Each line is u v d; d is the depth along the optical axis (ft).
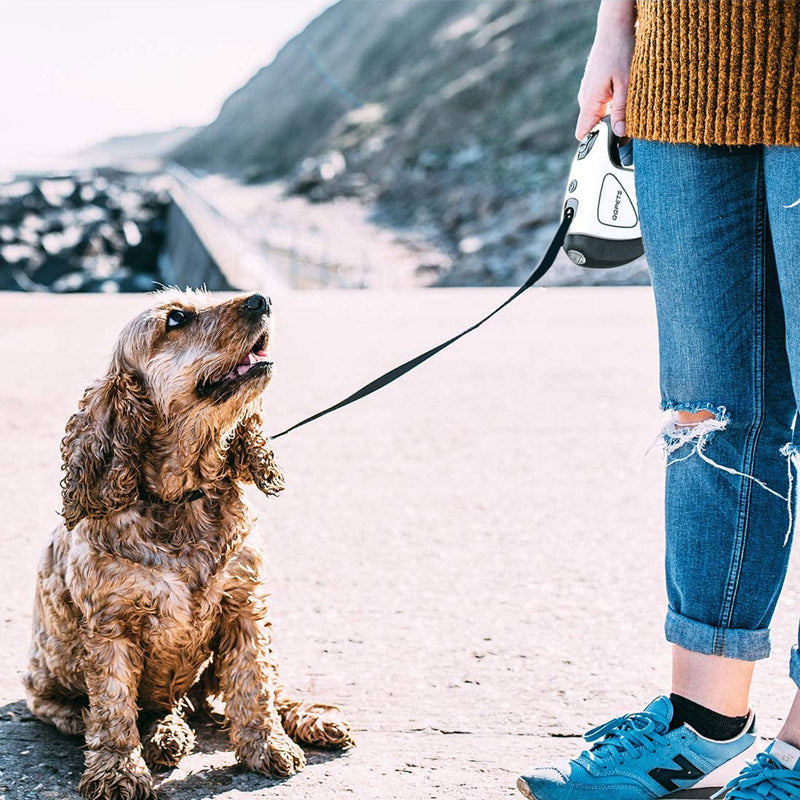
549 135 140.67
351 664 12.30
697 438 9.12
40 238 166.91
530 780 9.05
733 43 8.21
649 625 13.21
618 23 9.70
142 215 183.42
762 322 8.87
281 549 16.38
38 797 9.64
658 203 8.98
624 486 19.44
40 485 20.13
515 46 202.39
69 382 29.71
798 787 8.39
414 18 343.46
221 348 10.23
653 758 9.14
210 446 10.22
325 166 191.11
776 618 13.34
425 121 186.91
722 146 8.61
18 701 11.65
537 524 17.40
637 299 45.03
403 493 19.25
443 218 126.00
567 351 32.96
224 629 10.34
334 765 10.07
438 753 10.23
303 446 22.65
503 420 24.62
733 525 9.06
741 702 9.27
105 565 9.75
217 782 9.84
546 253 10.41
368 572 15.33
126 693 9.87
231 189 274.57
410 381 29.07
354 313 43.75
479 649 12.62
